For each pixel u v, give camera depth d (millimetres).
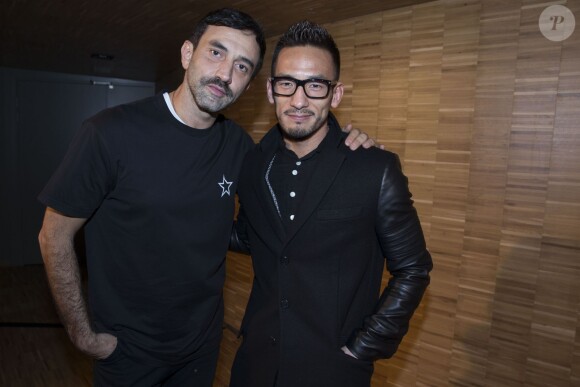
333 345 1206
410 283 1202
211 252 1468
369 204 1196
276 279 1258
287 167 1288
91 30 2924
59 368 3115
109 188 1340
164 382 1649
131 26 2717
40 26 2900
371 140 1301
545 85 1621
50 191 1252
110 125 1300
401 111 2070
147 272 1403
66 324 1359
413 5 1986
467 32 1815
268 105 2883
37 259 5773
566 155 1587
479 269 1835
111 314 1416
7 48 3795
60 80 5527
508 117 1721
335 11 2160
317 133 1254
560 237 1616
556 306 1634
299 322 1221
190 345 1503
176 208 1373
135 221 1366
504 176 1745
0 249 5629
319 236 1211
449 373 1944
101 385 1503
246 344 1336
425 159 1988
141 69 4598
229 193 1459
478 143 1812
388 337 1192
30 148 5574
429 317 2006
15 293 4691
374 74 2176
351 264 1219
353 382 1206
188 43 1409
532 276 1690
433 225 1976
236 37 1325
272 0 2037
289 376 1216
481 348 1841
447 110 1899
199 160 1399
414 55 2000
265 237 1276
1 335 3637
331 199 1213
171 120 1370
